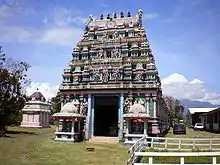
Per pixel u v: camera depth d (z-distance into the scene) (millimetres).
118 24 36562
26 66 42031
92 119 33250
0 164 16312
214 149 21266
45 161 18016
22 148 23703
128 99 31766
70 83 35531
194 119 74062
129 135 28438
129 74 32625
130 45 34656
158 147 23938
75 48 36875
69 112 31266
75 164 17375
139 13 36844
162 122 37938
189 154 12977
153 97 30938
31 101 62781
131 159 15078
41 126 61750
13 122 42219
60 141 30531
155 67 33531
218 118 47281
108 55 35156
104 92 32844
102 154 21734
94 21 38344
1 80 38625
